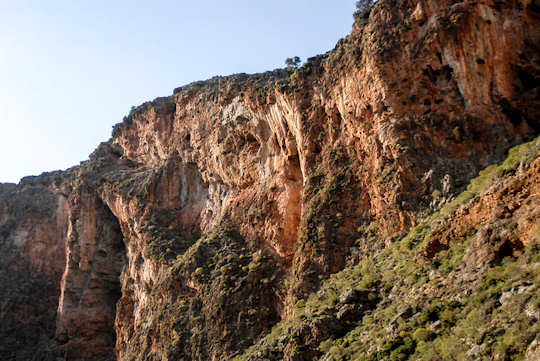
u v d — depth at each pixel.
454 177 44.47
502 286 29.77
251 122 66.88
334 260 48.91
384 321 36.38
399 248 43.06
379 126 49.22
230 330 53.34
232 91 71.88
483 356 25.84
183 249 72.12
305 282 49.25
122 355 74.44
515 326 25.95
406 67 49.81
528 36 46.41
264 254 57.88
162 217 77.94
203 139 76.00
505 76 46.31
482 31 47.28
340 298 42.34
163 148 88.06
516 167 37.41
